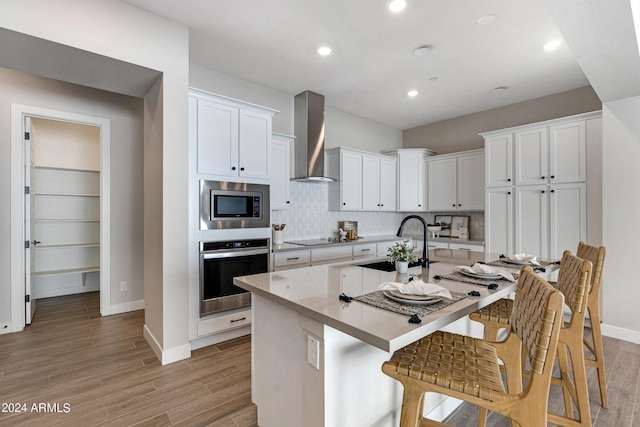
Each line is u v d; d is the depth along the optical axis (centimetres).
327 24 260
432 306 128
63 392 210
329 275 192
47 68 235
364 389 140
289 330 151
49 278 440
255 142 317
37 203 430
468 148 493
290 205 428
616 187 295
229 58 319
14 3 186
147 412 190
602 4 155
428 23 258
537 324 99
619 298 295
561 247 341
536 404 95
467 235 478
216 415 187
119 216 370
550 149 349
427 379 112
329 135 466
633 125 286
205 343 284
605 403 195
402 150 511
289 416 152
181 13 242
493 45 290
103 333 308
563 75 351
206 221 280
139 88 274
